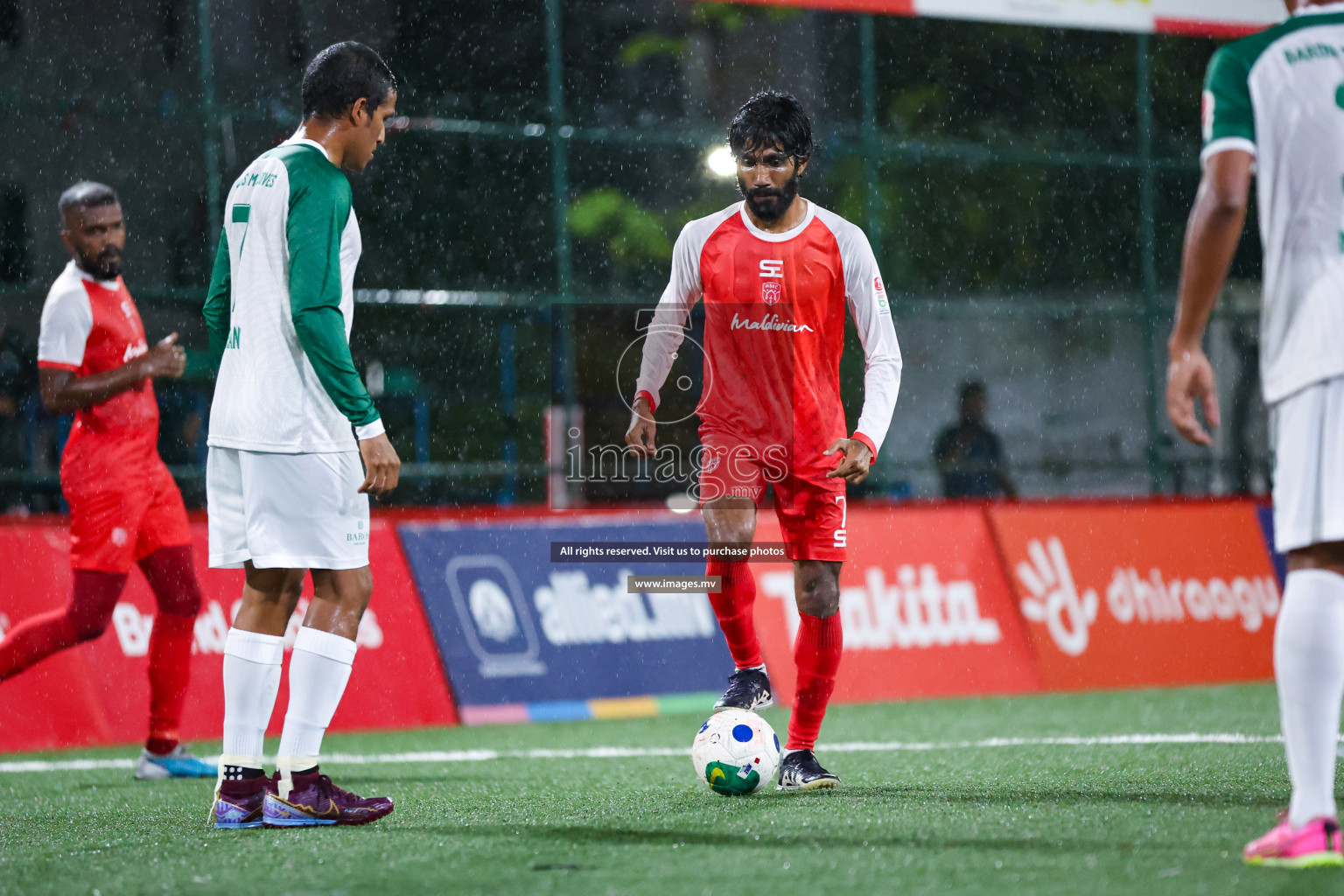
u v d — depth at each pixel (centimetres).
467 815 1283
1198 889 842
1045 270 4684
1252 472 4041
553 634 2655
